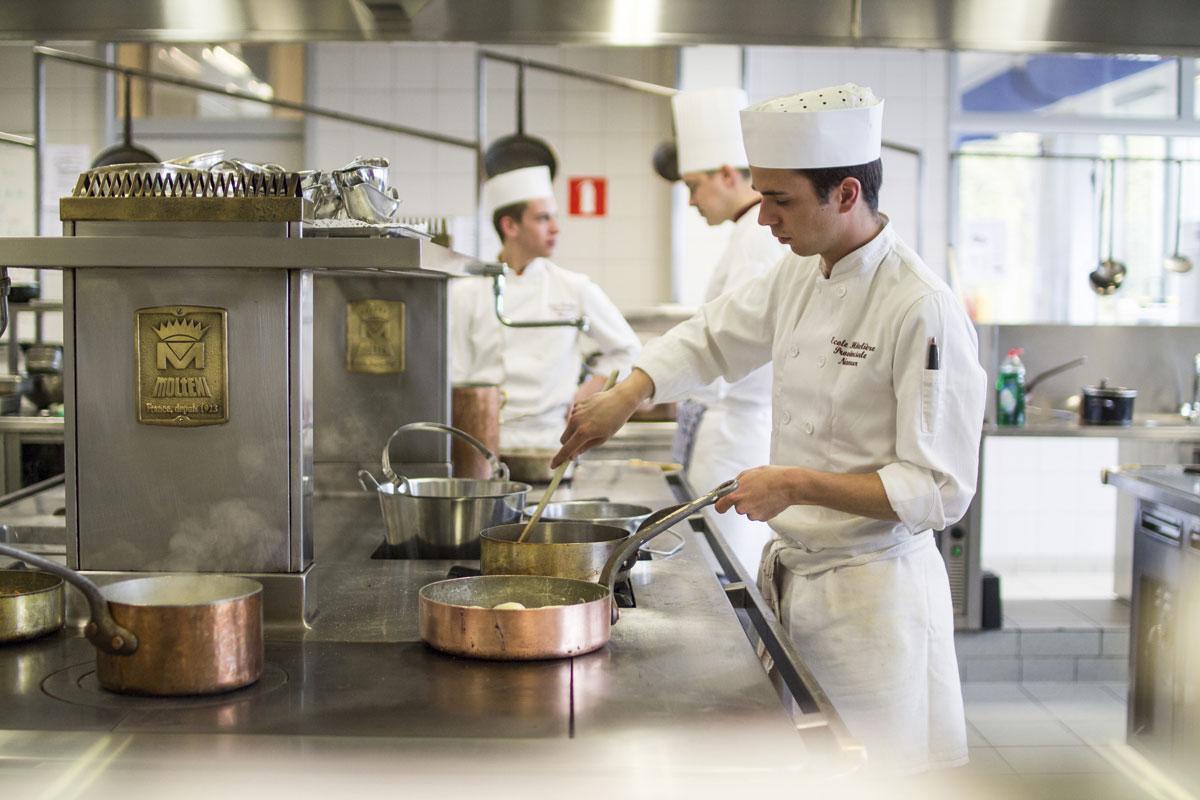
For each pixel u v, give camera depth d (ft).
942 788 10.75
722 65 19.75
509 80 20.04
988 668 14.69
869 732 6.62
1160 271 20.22
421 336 9.04
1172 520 10.16
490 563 5.86
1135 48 7.95
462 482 7.57
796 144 6.15
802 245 6.44
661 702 4.36
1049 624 14.89
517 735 4.02
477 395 9.73
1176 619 10.09
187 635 4.37
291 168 20.22
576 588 5.26
